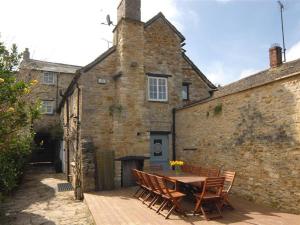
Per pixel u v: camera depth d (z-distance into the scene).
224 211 7.10
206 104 10.52
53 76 24.34
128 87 11.97
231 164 9.01
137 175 9.02
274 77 9.23
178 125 12.77
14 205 9.40
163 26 13.75
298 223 5.97
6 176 7.65
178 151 12.64
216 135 9.84
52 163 24.27
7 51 6.50
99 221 6.52
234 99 9.00
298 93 6.80
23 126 6.32
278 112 7.33
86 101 11.66
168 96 13.31
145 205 8.08
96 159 11.11
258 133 7.95
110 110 12.00
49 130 22.06
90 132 11.55
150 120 12.73
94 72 11.98
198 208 6.91
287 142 7.02
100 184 10.89
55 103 23.88
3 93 5.83
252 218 6.43
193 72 14.43
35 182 14.58
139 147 11.91
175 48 13.87
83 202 9.55
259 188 7.82
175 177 7.96
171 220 6.46
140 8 12.77
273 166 7.40
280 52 11.21
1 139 5.95
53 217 7.74
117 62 12.35
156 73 13.18
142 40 12.55
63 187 12.71
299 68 8.47
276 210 7.12
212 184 6.79
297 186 6.70
